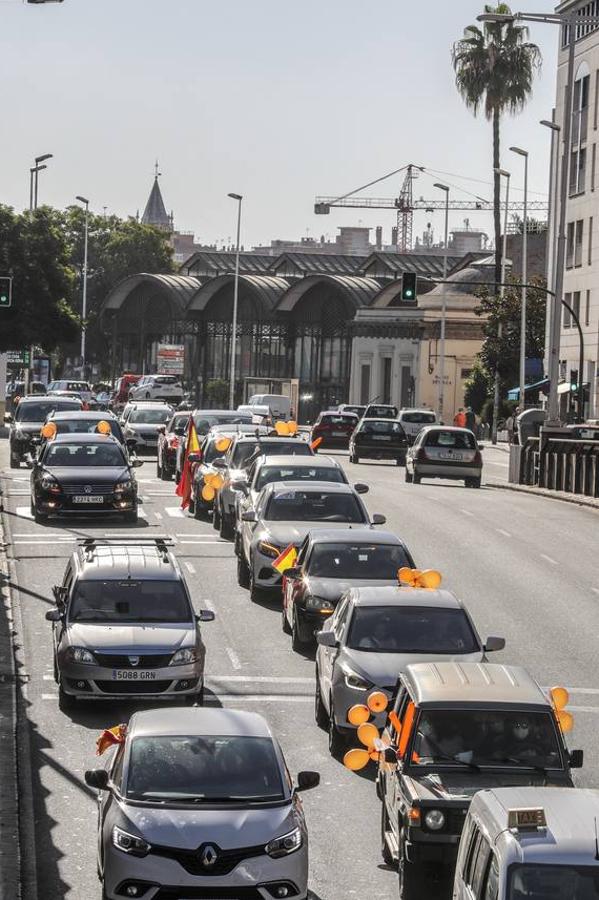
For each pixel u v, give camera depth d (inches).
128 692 1844.2
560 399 7396.7
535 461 5113.2
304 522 2657.5
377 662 1654.8
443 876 1175.0
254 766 1212.5
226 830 1138.0
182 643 1870.1
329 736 1738.4
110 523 3639.3
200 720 1272.1
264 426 4252.0
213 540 3373.5
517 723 1258.0
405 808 1198.9
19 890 1203.2
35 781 1568.7
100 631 1882.4
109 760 1286.9
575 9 7396.7
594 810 929.5
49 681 2042.3
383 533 2304.4
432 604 1742.1
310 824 1440.7
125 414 5994.1
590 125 7155.5
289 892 1131.9
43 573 2866.6
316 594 2170.3
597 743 1731.1
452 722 1256.2
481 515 3946.9
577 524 3841.0
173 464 4808.1
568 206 7431.1
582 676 2082.9
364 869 1310.3
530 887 854.5
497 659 2170.3
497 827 909.8
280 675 2082.9
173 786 1183.6
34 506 3646.7
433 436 4980.3
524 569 3031.5
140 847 1125.7
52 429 3978.8
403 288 5177.2
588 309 7165.4
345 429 6756.9
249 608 2583.7
